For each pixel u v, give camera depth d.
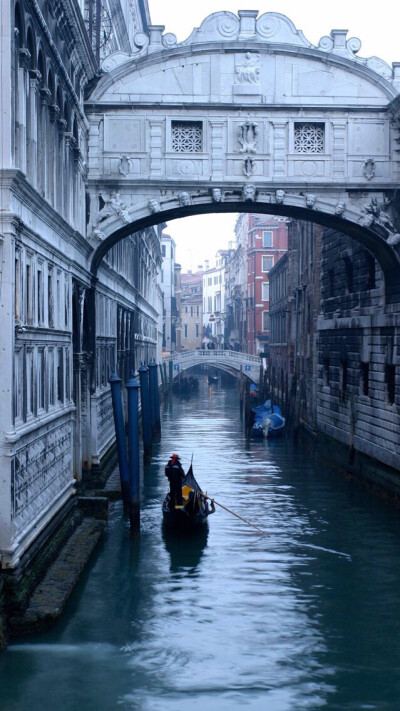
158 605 15.01
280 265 53.81
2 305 12.07
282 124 22.23
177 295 105.00
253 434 40.94
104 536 19.61
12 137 12.20
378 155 22.38
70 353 18.52
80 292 20.97
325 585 16.34
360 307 26.83
